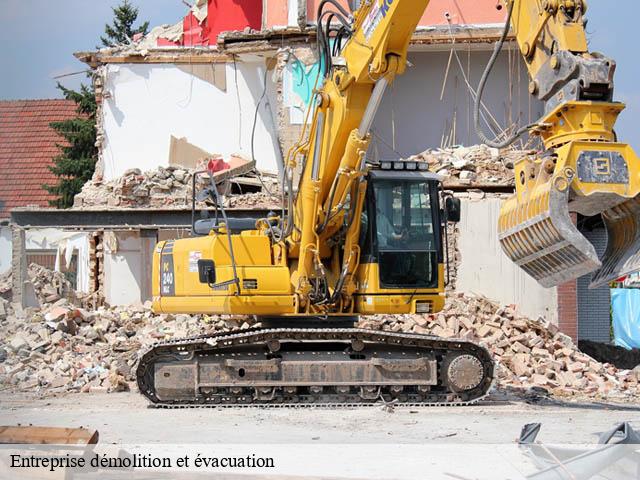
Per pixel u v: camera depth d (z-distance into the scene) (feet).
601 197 29.40
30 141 120.67
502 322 60.23
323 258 43.32
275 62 89.20
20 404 43.24
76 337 58.34
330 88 39.17
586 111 28.89
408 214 42.32
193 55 90.02
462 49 88.99
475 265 66.08
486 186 74.64
